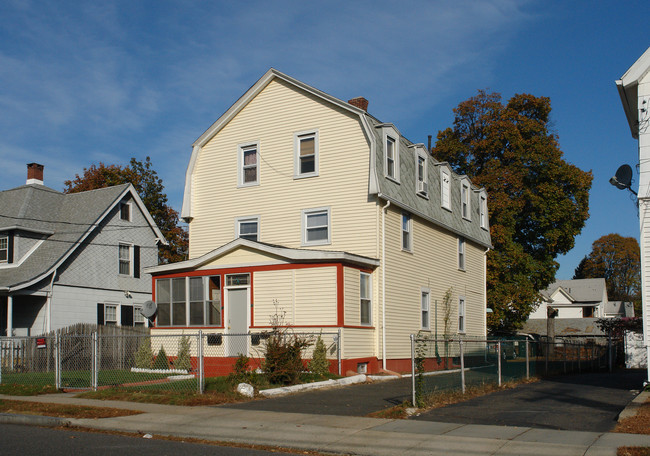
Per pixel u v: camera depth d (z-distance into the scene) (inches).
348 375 772.6
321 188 920.3
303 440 411.8
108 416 505.4
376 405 547.8
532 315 2696.9
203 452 386.9
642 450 354.9
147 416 498.6
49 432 458.9
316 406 542.9
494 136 1525.6
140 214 1341.0
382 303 871.1
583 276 3954.2
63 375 820.0
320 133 932.0
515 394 634.8
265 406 543.8
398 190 928.3
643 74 690.8
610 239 3882.9
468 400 586.2
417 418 482.9
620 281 3782.0
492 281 1391.5
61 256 1127.0
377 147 892.0
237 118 1015.6
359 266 841.5
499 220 1437.0
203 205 1027.9
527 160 1497.3
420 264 1001.5
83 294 1169.4
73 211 1269.7
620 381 796.6
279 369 669.9
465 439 400.8
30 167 1358.3
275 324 826.2
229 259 882.8
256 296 853.2
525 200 1491.1
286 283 833.5
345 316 800.9
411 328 954.1
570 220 1523.1
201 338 607.5
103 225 1236.5
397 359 905.5
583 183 1514.5
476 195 1306.6
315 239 919.7
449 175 1144.2
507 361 754.8
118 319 1241.4
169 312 928.3
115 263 1256.2
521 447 376.5
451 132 1644.9
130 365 1006.4
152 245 1359.5
